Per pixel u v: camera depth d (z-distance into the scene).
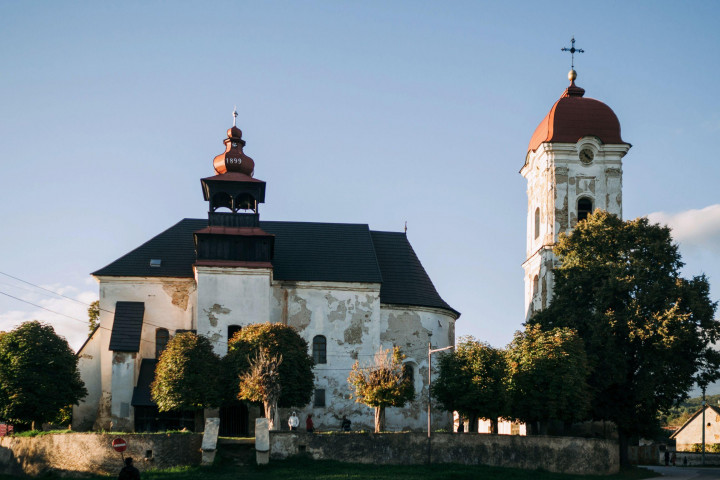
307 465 51.19
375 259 73.12
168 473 48.12
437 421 70.56
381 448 53.34
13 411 58.56
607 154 75.50
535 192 78.50
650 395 61.25
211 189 68.00
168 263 69.94
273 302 69.56
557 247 68.62
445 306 73.88
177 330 67.88
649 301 62.72
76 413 66.00
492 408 59.19
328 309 69.81
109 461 50.34
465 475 50.34
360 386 58.91
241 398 57.69
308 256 72.62
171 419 63.38
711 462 92.56
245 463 50.66
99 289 68.25
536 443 57.44
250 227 67.75
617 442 62.81
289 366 59.59
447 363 61.94
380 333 71.00
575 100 77.81
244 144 71.38
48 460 52.00
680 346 62.34
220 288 66.12
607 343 62.44
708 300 64.81
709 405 110.19
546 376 59.72
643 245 66.81
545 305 73.25
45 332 61.19
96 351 67.31
